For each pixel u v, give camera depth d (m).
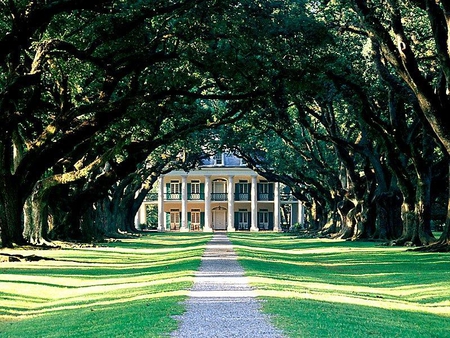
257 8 36.62
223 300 16.27
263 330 11.60
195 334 11.24
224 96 40.66
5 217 40.34
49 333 13.65
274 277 24.25
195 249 47.12
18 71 37.62
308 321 12.95
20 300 20.62
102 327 13.41
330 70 40.75
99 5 32.31
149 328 12.04
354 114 52.62
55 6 29.81
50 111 44.72
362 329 12.67
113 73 37.22
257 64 38.03
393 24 32.44
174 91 39.72
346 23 41.81
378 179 57.78
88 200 53.94
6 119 34.97
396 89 38.53
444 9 28.16
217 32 36.91
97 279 27.22
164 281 23.31
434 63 43.06
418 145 49.50
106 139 50.03
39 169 39.47
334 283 24.58
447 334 13.66
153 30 38.34
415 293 22.52
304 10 39.00
